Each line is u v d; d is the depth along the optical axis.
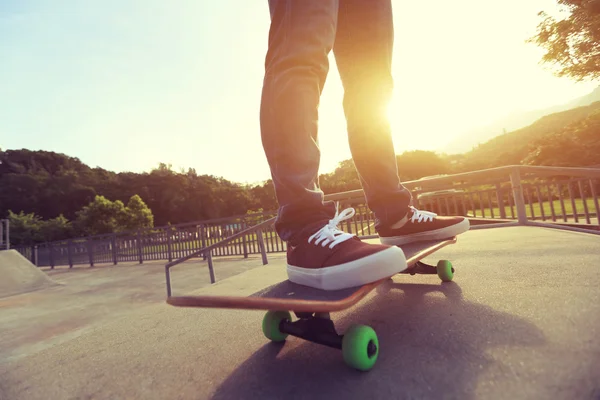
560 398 0.50
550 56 11.49
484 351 0.68
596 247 1.72
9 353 2.98
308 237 0.83
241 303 0.62
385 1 1.31
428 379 0.61
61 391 0.84
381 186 1.33
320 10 0.89
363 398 0.59
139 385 0.80
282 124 0.85
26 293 6.52
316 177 0.91
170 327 1.28
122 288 6.27
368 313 1.05
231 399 0.67
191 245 9.48
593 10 9.80
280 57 0.88
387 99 1.32
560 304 0.87
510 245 2.18
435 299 1.10
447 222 1.30
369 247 0.77
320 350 0.85
